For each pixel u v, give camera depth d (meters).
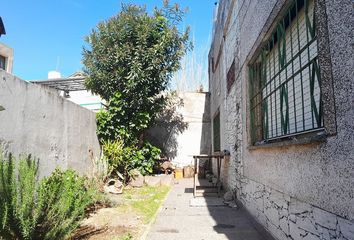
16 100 5.03
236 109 7.05
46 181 4.55
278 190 3.85
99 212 6.05
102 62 10.54
